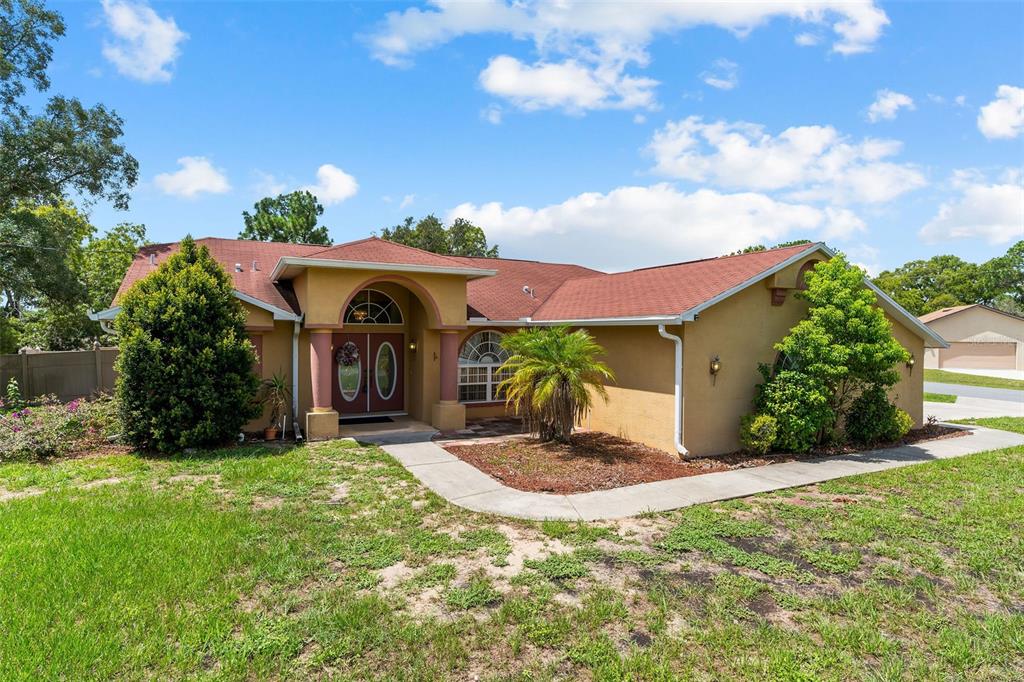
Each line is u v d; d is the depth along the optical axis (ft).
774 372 36.45
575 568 17.48
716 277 37.93
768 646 13.29
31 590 15.37
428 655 12.76
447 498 25.14
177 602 14.99
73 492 25.16
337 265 38.40
